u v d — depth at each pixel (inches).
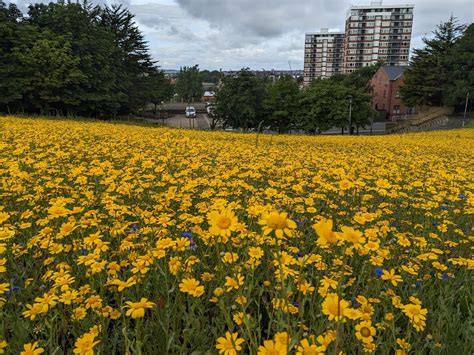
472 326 80.2
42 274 100.0
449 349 76.7
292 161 335.6
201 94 3863.2
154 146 373.4
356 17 5147.6
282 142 661.9
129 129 642.2
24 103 1193.4
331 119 1740.9
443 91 2276.1
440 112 2346.2
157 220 122.6
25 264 109.3
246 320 59.2
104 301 84.7
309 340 66.6
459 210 175.0
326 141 756.6
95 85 1334.9
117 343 78.8
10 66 1097.4
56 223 111.2
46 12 1384.1
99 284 92.0
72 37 1312.7
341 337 72.1
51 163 228.8
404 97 2460.6
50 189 172.1
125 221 128.8
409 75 2431.1
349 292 92.7
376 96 3147.1
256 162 298.0
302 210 156.6
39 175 197.8
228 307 79.7
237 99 1625.2
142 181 194.2
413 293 96.3
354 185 151.3
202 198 173.8
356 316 66.7
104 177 199.0
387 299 86.9
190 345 82.2
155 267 93.1
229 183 188.1
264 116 1748.3
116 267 88.6
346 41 5324.8
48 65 1184.2
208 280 90.7
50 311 76.3
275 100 1694.1
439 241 138.0
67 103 1236.5
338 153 476.7
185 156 313.7
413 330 85.3
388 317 76.4
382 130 2445.9
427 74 2347.4
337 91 1747.0
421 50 2362.2
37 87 1167.6
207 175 224.5
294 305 79.7
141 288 92.0
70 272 95.0
